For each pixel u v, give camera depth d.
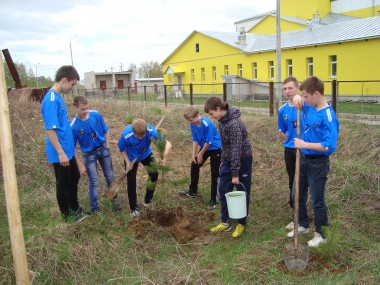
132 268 3.69
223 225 4.48
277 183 5.96
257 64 27.52
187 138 8.95
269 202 5.31
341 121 9.23
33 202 5.11
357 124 8.71
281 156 7.29
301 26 31.31
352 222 4.54
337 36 21.20
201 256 3.92
